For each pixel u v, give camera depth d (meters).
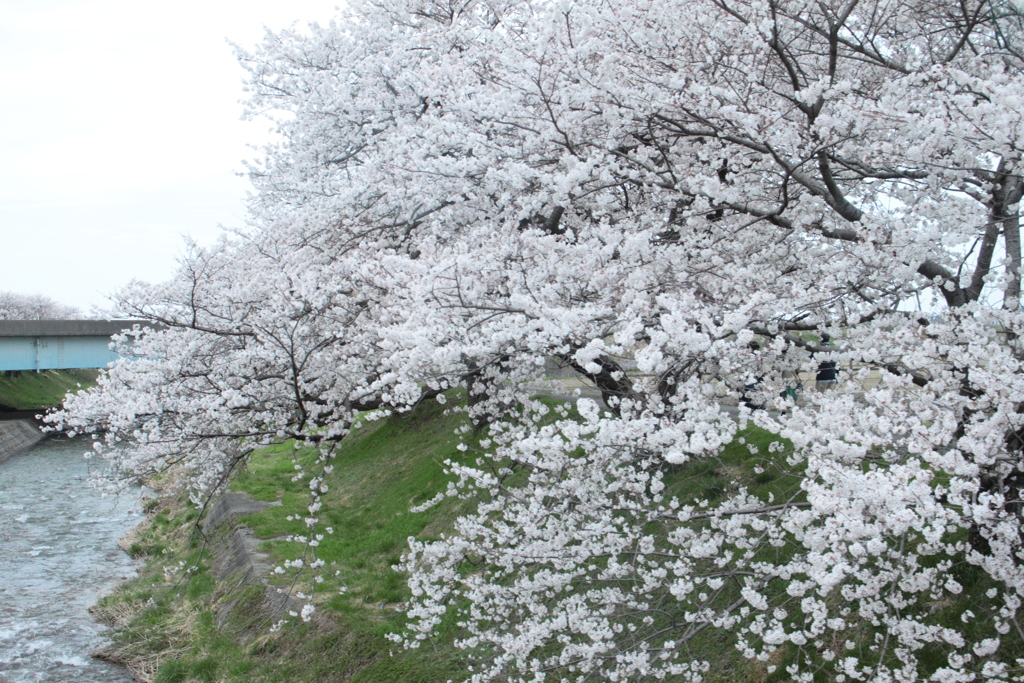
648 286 6.63
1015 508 5.25
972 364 5.22
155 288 9.65
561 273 6.92
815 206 7.19
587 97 7.53
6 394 40.38
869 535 4.55
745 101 7.04
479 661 8.15
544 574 6.81
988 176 6.51
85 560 17.00
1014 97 5.09
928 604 5.91
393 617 10.22
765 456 8.22
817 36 8.17
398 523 13.36
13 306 65.00
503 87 8.77
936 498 4.97
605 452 6.20
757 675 6.24
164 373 9.40
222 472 10.55
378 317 8.77
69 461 29.19
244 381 9.49
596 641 6.04
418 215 10.23
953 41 8.23
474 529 7.41
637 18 7.76
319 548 13.40
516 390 8.02
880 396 5.12
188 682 10.49
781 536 5.91
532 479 7.41
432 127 9.00
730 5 7.54
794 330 7.08
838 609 6.28
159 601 13.90
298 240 10.33
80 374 53.12
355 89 11.55
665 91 7.32
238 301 9.59
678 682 6.57
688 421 5.28
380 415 8.72
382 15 13.32
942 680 4.70
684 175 7.74
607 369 6.90
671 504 6.14
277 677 9.84
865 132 6.57
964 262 6.54
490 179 8.55
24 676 11.28
